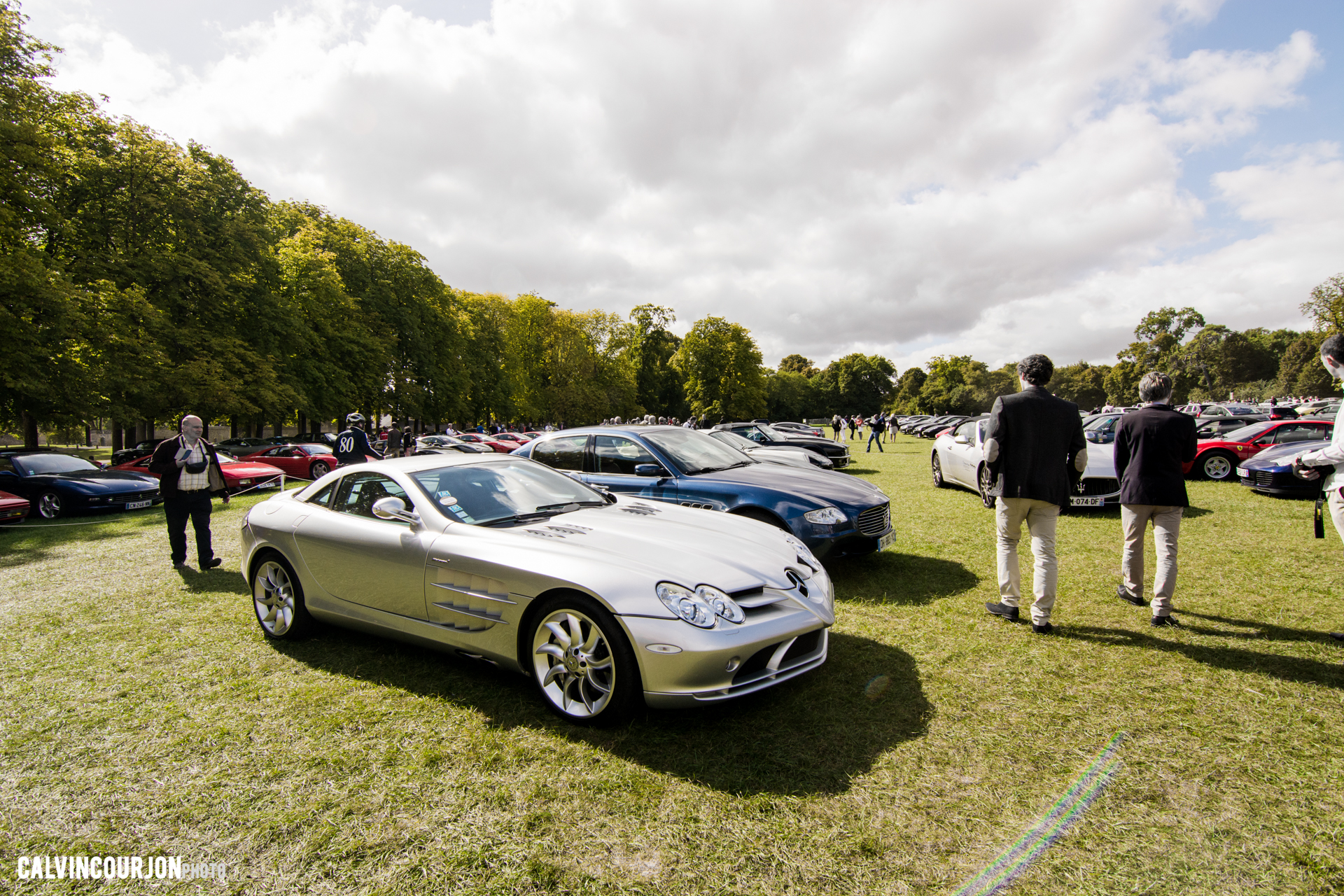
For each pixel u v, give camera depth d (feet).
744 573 10.55
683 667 9.16
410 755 9.30
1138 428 14.19
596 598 9.75
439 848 7.30
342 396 101.76
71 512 37.88
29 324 56.59
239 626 15.33
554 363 200.75
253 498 43.88
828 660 12.37
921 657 12.41
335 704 11.00
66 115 70.49
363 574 12.72
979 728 9.68
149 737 10.00
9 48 58.49
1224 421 43.62
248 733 10.06
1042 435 13.51
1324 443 31.81
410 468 13.60
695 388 227.20
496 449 104.99
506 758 9.14
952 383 366.43
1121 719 9.86
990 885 6.52
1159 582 13.78
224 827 7.79
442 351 137.39
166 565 22.50
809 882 6.61
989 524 27.02
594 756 9.13
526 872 6.85
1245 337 308.60
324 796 8.36
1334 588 15.83
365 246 120.06
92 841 7.59
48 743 9.87
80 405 61.87
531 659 10.69
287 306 91.35
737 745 9.34
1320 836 7.14
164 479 21.11
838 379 408.46
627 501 15.06
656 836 7.39
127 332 67.10
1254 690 10.67
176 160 76.64
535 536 11.41
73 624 15.78
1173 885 6.47
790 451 38.24
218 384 73.56
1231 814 7.57
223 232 80.43
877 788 8.21
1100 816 7.59
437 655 13.12
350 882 6.80
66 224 64.85
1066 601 15.80
